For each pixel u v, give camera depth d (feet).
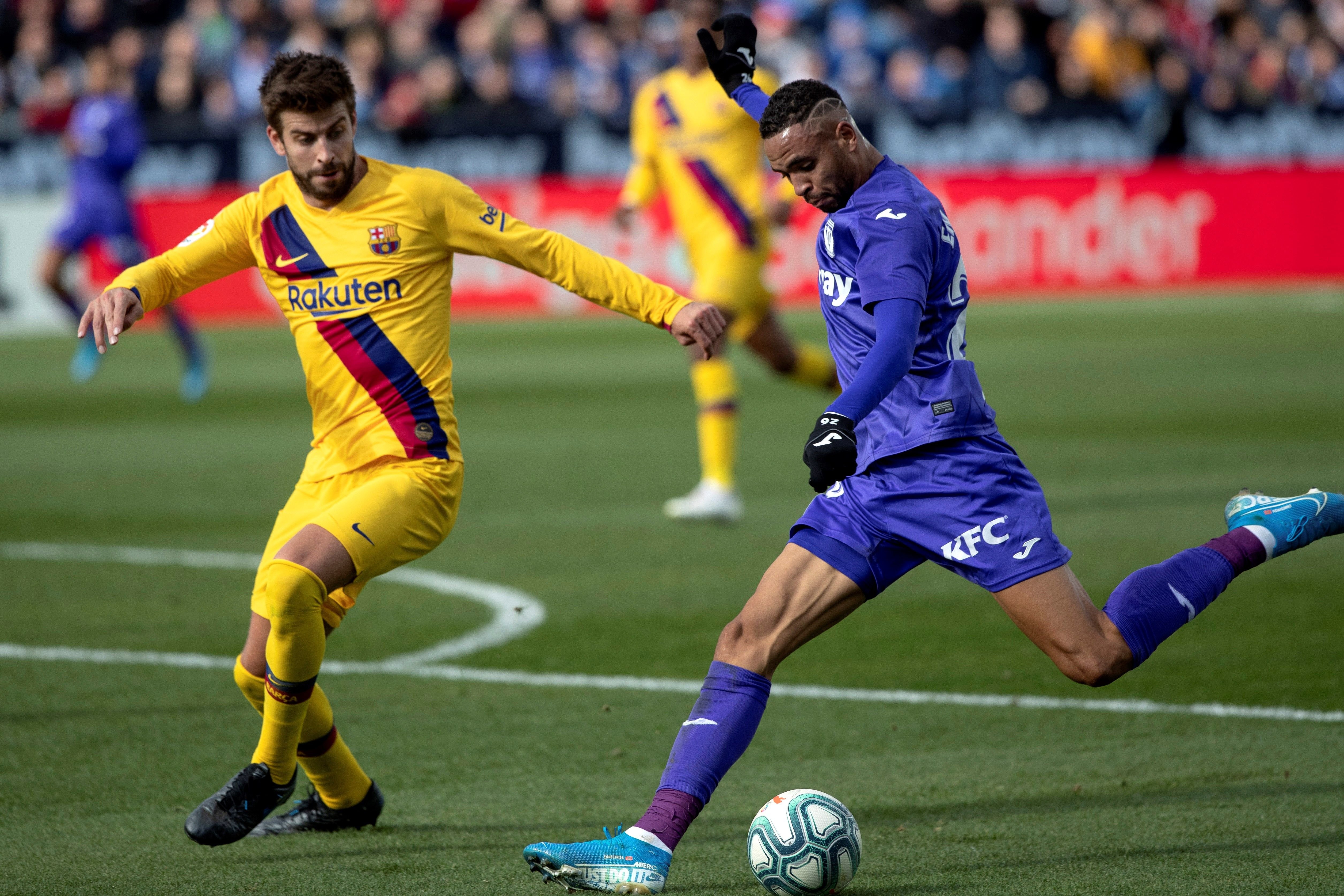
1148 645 41.01
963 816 45.83
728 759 40.09
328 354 44.04
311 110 41.78
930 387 41.19
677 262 225.15
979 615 72.59
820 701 58.85
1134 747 52.54
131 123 162.20
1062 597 40.40
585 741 54.08
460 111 231.50
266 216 44.24
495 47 254.27
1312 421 129.49
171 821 46.16
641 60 253.03
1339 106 253.24
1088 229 238.07
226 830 41.70
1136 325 206.39
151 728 55.77
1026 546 40.57
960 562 40.86
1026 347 186.80
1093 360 174.29
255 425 140.97
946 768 50.60
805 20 269.23
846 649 66.64
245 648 44.01
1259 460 111.75
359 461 44.06
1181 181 240.12
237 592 78.02
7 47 255.50
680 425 139.03
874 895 39.60
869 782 49.29
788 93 40.75
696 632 69.21
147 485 110.73
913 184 41.16
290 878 41.22
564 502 103.55
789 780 49.73
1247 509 43.16
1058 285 238.48
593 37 257.14
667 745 53.57
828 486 36.14
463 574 81.71
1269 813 45.52
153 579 81.05
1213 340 189.06
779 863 39.14
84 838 44.62
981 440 41.29
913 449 41.01
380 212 43.47
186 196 223.92
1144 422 131.44
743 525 95.40
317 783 44.68
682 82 98.02
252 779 42.06
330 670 63.67
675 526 95.14
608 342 211.20
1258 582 77.92
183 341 158.92
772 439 132.26
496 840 44.34
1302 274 244.01
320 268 43.65
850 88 248.11
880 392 37.37
